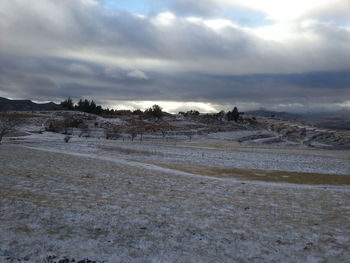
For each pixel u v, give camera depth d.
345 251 8.20
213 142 94.12
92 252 7.21
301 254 7.88
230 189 18.11
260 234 9.36
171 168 31.27
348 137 128.38
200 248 7.93
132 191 15.38
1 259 6.47
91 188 15.33
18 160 25.66
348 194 17.81
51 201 11.80
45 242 7.58
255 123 199.00
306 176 30.64
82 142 63.34
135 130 108.31
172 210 11.83
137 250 7.53
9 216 9.37
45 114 145.00
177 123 159.00
